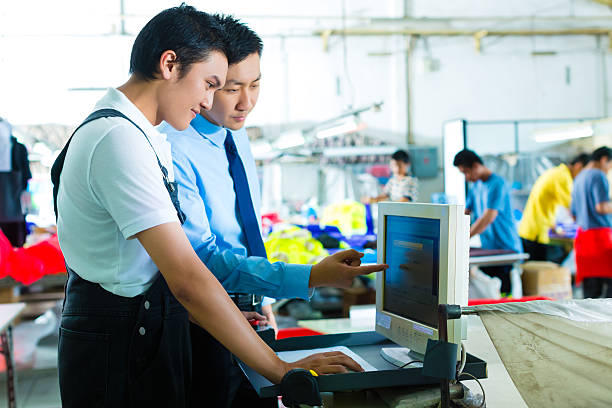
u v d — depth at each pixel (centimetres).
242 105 144
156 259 102
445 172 664
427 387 119
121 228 102
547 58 854
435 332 126
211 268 144
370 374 112
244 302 162
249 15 779
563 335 106
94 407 110
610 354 103
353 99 811
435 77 830
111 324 109
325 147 781
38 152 604
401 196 646
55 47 714
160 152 115
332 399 116
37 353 417
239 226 165
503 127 846
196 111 116
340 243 510
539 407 104
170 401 114
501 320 107
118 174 101
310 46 797
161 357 112
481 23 831
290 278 140
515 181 775
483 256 450
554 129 643
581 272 501
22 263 417
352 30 793
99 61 725
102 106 110
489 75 841
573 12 849
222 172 159
